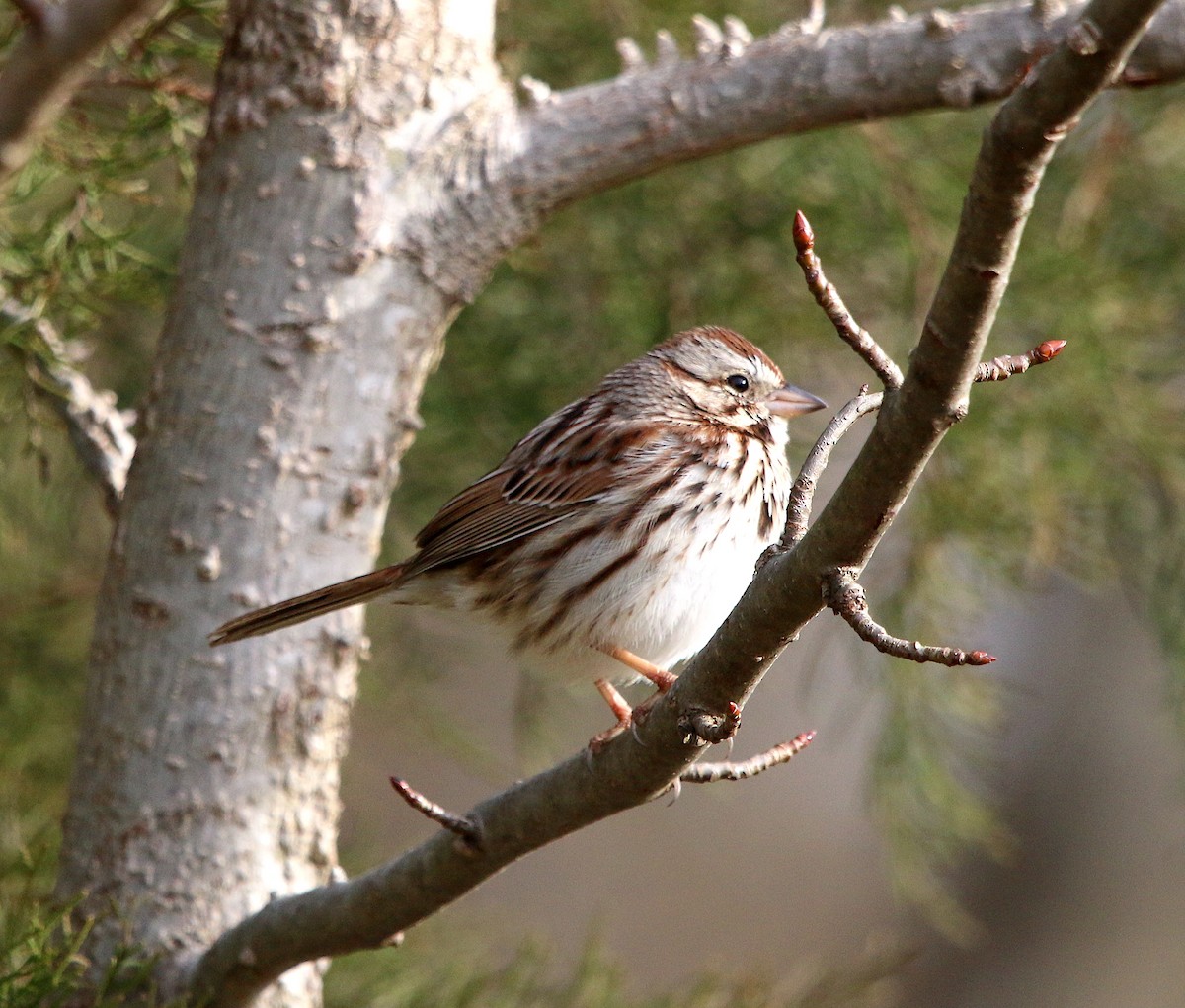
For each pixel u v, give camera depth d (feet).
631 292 45.14
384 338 30.17
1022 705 75.41
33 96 20.67
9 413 34.60
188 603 29.45
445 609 35.32
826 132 43.06
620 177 31.63
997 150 16.06
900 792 46.29
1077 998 72.02
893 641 18.99
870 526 19.30
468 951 39.83
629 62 31.78
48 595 43.78
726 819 79.61
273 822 29.66
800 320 44.75
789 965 75.25
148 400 30.12
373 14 29.81
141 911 28.99
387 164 30.04
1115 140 41.14
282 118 29.76
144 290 33.19
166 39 33.22
